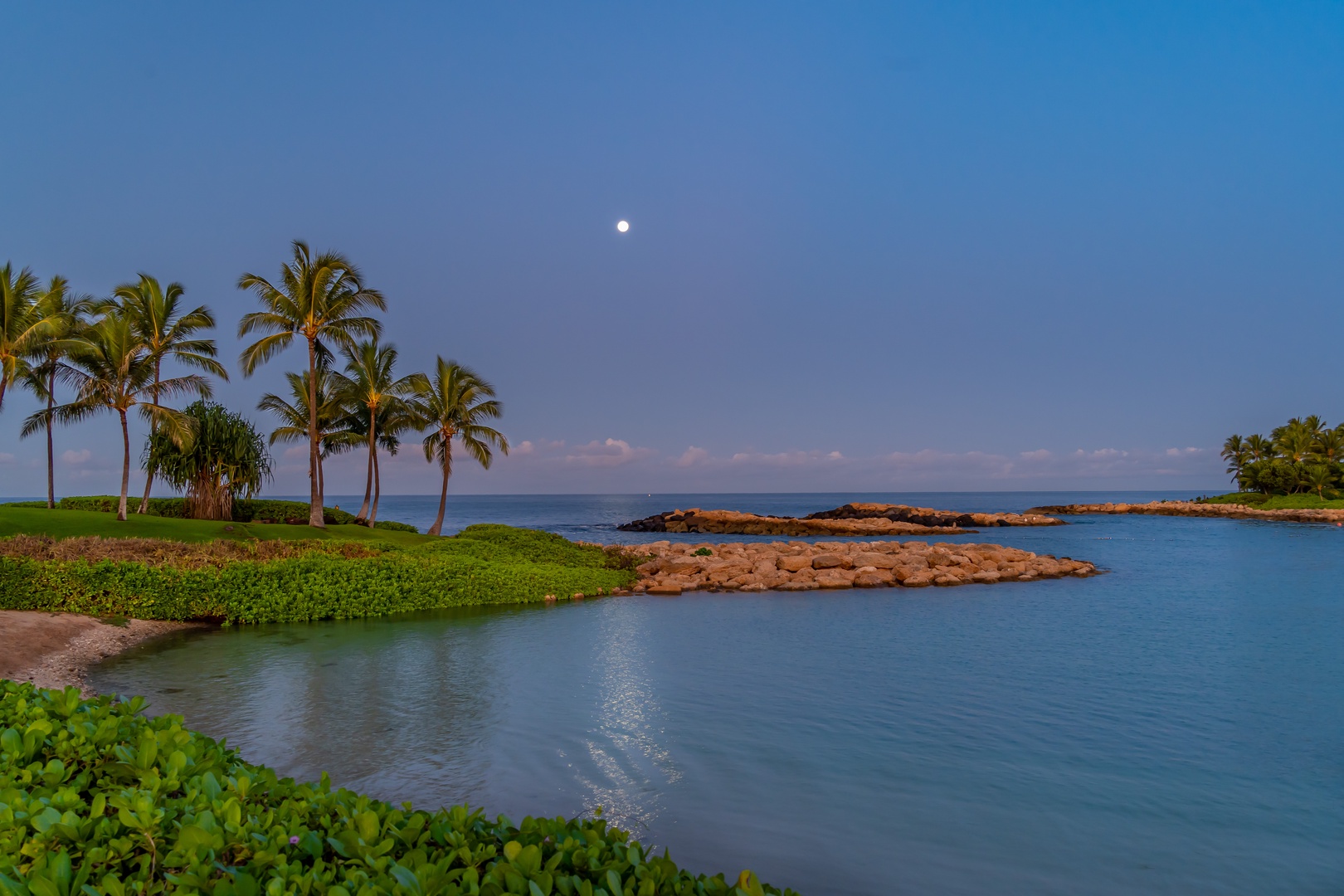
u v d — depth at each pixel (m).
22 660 14.95
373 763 9.76
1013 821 8.26
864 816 8.34
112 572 21.08
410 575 26.28
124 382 33.34
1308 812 8.57
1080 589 32.03
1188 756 10.48
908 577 33.66
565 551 38.66
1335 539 66.12
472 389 49.34
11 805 3.68
